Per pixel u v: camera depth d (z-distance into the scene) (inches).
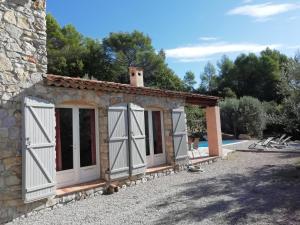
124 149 326.6
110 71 1326.3
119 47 1434.5
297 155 525.0
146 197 276.2
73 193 269.0
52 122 257.4
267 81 1499.8
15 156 231.0
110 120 313.6
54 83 263.0
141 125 357.7
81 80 275.4
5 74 230.4
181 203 249.6
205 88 1900.8
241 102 982.4
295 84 399.2
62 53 1268.5
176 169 410.9
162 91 386.0
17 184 229.8
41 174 240.1
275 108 972.6
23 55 244.5
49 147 250.2
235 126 968.9
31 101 239.1
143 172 350.0
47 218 225.6
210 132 523.8
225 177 357.1
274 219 200.5
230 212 219.6
